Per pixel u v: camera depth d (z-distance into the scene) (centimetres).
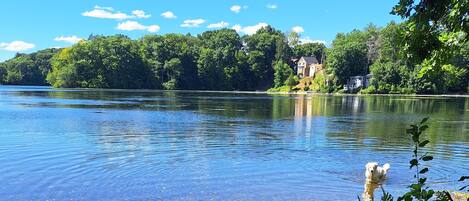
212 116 3409
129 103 5050
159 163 1454
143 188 1152
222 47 16075
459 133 2431
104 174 1291
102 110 3841
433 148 1850
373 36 13062
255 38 16950
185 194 1104
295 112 4050
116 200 1047
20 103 4700
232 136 2172
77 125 2588
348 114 3897
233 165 1438
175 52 14300
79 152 1644
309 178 1277
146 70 13288
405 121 3203
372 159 1577
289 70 14638
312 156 1620
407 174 1331
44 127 2464
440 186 1200
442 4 535
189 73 14362
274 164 1466
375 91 11031
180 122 2872
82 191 1116
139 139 2017
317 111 4250
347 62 12125
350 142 2014
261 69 15325
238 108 4484
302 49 17975
